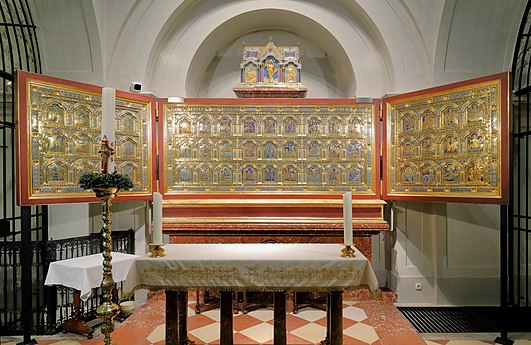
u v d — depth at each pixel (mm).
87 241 3965
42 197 3451
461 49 4340
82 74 4387
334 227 4176
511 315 4000
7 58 4559
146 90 4520
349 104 4391
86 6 4066
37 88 3449
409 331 3572
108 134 2158
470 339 3473
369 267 2594
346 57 4836
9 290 4539
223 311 2793
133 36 4461
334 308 2703
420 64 4500
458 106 3773
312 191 4395
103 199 2189
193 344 3045
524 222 4551
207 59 5262
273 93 4633
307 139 4426
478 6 4059
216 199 4371
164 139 4387
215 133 4430
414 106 4125
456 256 4359
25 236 3387
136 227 4480
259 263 2607
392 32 4500
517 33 4207
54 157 3562
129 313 4035
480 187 3590
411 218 4504
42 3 4117
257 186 4418
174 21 4637
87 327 3490
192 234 4254
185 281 2623
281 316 2713
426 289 4438
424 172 4035
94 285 3361
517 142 4367
